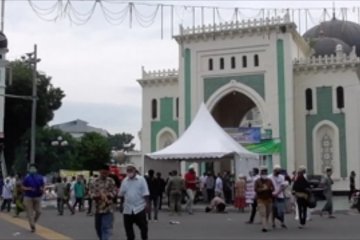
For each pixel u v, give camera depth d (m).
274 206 17.67
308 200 17.73
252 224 19.34
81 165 78.25
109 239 11.77
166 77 51.62
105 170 11.93
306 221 20.11
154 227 18.20
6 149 62.22
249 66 47.38
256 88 47.03
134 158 67.75
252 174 26.66
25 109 59.91
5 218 22.64
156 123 52.12
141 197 11.97
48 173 69.88
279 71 46.31
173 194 24.08
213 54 48.62
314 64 46.62
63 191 25.28
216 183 27.61
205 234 15.83
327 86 46.50
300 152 46.66
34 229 16.47
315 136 46.38
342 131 45.66
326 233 16.00
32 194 16.42
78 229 17.55
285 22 45.72
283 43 46.34
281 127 45.78
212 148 30.75
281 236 15.18
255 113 64.69
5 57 49.97
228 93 48.03
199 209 28.11
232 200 31.98
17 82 59.22
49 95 64.44
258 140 45.53
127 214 11.91
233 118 54.31
